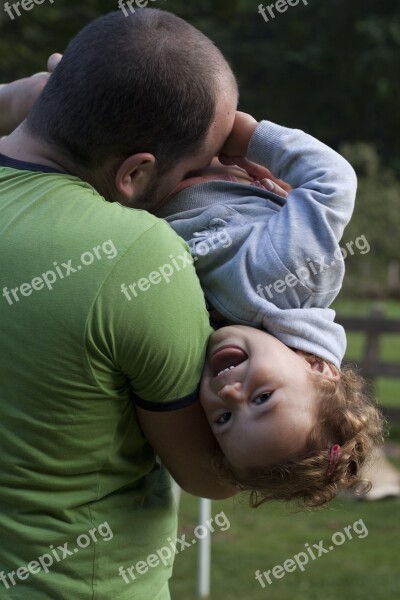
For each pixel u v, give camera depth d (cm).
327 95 3475
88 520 178
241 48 3347
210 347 179
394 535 633
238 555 581
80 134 175
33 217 169
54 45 1053
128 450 183
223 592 514
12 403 169
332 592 520
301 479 171
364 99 3500
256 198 200
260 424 170
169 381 172
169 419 177
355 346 1617
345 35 3491
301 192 187
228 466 180
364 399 185
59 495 175
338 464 172
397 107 3478
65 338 164
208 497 197
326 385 176
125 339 166
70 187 173
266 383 171
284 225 183
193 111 177
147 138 176
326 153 191
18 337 166
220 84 181
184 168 186
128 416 178
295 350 182
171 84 174
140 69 171
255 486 176
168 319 168
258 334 179
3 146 184
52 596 176
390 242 2547
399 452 841
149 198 186
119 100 171
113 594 182
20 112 221
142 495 188
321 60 3450
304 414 171
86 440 173
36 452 170
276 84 3456
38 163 178
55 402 167
